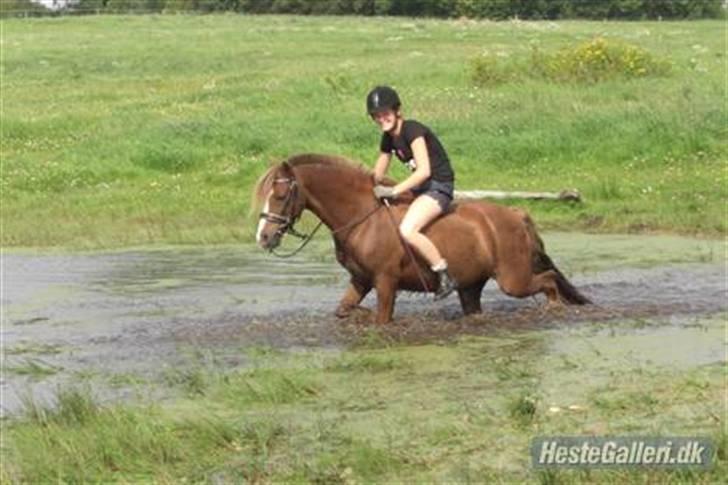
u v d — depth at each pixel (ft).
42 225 70.08
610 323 39.06
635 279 48.01
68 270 56.39
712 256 53.88
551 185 75.15
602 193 72.33
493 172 80.74
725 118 84.53
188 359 36.60
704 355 34.12
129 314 45.01
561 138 83.35
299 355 36.29
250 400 31.37
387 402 30.66
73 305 47.50
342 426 28.66
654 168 78.79
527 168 80.94
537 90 104.63
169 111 107.55
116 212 73.87
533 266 40.81
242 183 81.97
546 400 29.81
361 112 99.45
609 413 28.27
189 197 77.71
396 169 81.71
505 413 28.76
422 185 38.78
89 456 26.68
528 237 40.55
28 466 26.45
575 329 38.32
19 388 34.09
